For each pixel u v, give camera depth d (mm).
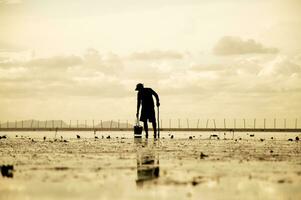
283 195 7445
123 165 12602
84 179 9555
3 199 7203
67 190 8023
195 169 11469
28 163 13312
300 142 30234
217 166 12234
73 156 16109
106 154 17109
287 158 15031
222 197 7258
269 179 9461
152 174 10398
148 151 18906
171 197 7258
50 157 15703
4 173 10734
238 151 18938
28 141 31984
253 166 12273
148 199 7094
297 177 9836
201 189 8078
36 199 7176
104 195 7488
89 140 33719
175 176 9992
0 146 23703
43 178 9727
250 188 8195
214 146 23406
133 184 8758
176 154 16969
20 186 8562
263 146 23609
